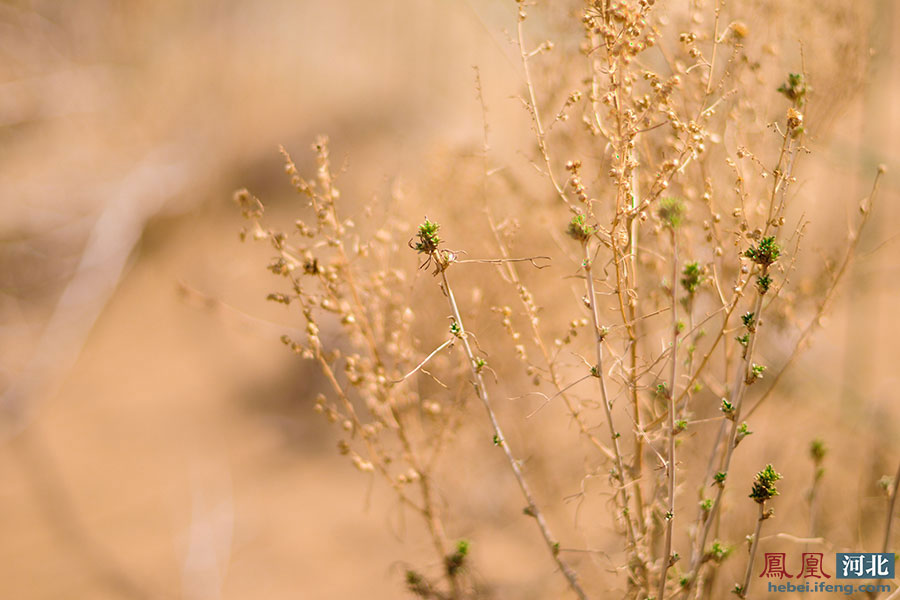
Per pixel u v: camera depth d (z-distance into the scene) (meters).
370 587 2.85
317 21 5.71
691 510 1.88
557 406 2.27
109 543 3.35
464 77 3.36
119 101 5.94
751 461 2.04
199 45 6.01
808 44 1.66
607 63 1.38
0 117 5.87
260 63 5.62
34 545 3.38
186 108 5.64
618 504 1.48
